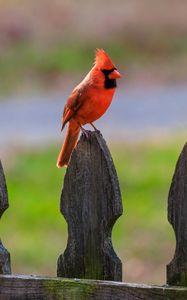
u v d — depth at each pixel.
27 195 13.11
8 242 10.99
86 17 29.91
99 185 5.28
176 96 22.86
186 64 26.48
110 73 6.60
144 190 12.98
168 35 28.53
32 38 28.64
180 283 5.07
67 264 5.43
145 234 11.04
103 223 5.30
